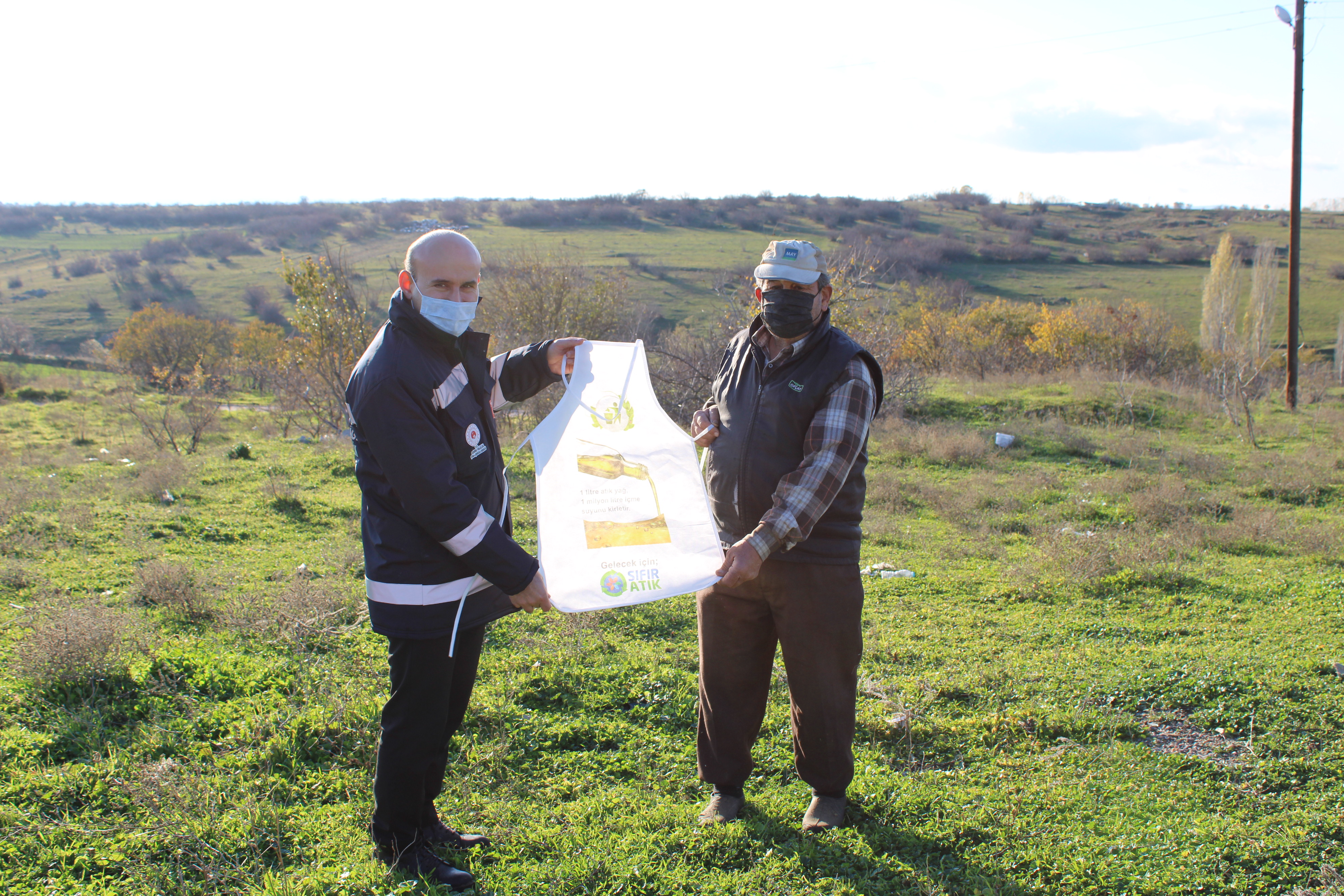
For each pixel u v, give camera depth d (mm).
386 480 2385
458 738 3557
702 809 3059
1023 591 6281
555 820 2979
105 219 107812
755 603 2900
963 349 23484
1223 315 33531
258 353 38562
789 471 2756
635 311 25547
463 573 2432
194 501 8359
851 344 2736
